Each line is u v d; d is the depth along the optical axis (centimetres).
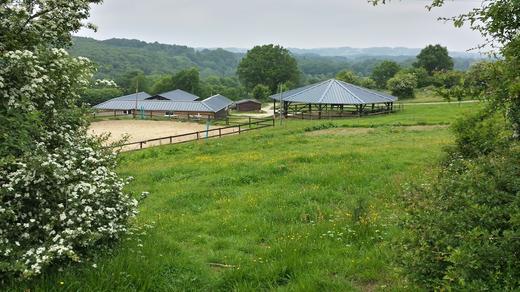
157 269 725
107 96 8544
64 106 866
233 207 1227
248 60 14862
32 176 636
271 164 1814
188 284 709
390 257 734
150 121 6284
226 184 1545
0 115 678
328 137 3103
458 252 433
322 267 758
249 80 14812
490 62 548
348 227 941
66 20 941
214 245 923
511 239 430
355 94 5738
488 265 433
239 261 815
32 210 675
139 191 1532
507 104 547
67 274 642
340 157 1948
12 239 635
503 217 489
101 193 738
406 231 648
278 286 703
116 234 755
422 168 1545
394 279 686
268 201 1246
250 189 1441
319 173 1573
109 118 6512
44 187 668
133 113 6831
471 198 528
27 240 638
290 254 809
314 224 1014
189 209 1257
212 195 1388
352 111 6072
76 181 701
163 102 7588
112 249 755
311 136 3234
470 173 578
